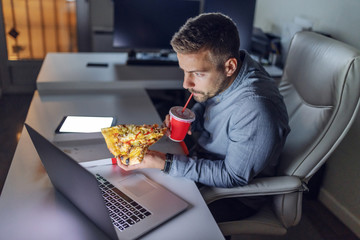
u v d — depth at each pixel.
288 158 1.29
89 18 3.56
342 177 1.96
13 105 3.29
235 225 1.21
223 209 1.30
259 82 1.19
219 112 1.28
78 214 0.95
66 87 1.86
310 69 1.35
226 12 2.28
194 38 1.03
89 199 0.83
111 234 0.83
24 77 3.58
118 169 1.15
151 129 1.10
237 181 1.14
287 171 1.27
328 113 1.20
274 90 1.21
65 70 2.04
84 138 1.31
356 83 1.14
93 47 3.65
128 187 1.06
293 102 1.44
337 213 2.02
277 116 1.12
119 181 1.08
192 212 0.98
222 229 1.20
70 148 1.25
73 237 0.86
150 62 2.26
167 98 3.29
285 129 1.14
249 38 2.36
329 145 1.21
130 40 2.26
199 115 1.54
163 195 1.03
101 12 3.54
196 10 2.27
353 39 1.81
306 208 2.10
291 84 1.50
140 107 1.69
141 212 0.95
